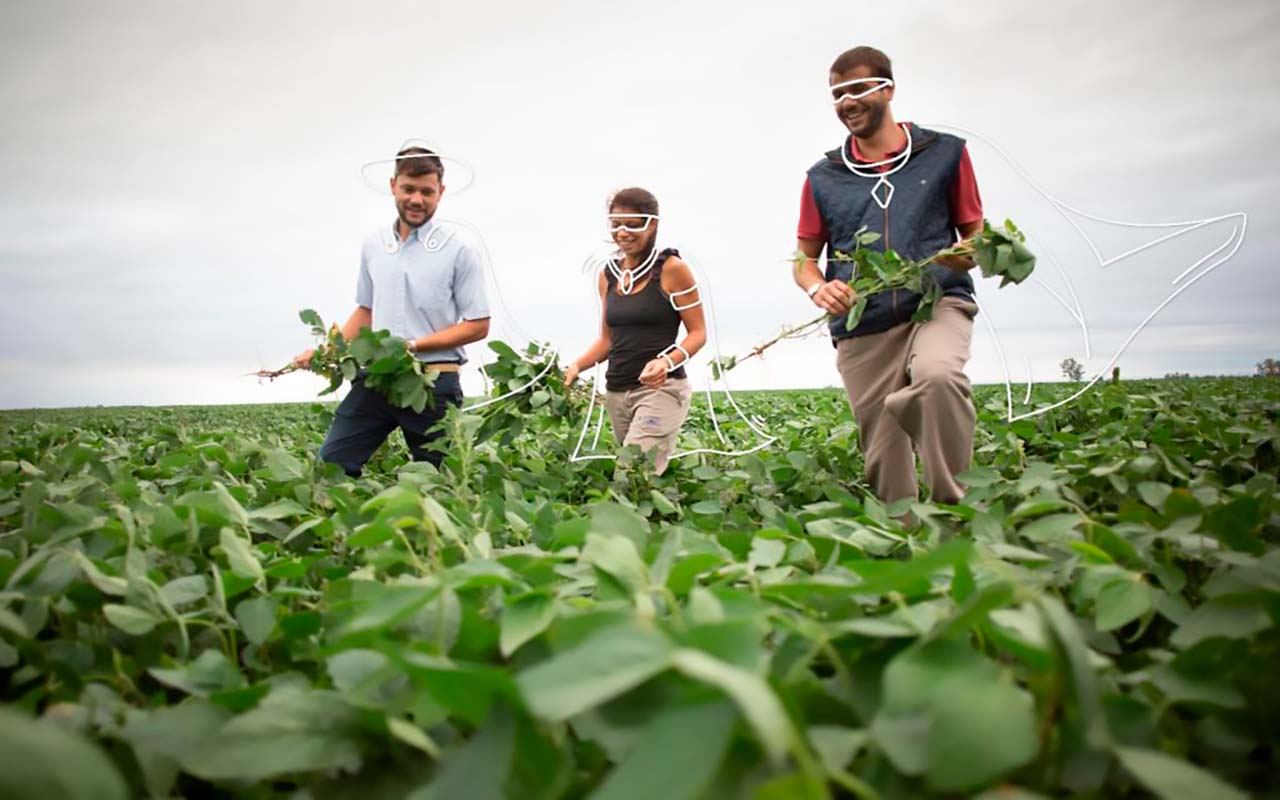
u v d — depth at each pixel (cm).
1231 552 190
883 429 413
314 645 166
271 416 1448
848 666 125
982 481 301
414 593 126
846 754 93
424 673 95
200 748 108
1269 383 1145
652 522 404
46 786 70
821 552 220
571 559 201
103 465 364
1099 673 127
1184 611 163
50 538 214
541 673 83
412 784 107
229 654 172
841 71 381
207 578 209
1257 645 120
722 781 84
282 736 105
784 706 88
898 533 245
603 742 98
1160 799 103
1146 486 249
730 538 227
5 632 153
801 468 430
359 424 486
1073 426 652
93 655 162
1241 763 113
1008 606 152
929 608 135
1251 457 391
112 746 113
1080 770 98
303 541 265
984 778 86
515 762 89
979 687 93
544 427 512
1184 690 118
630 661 82
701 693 81
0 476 350
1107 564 173
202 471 405
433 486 337
